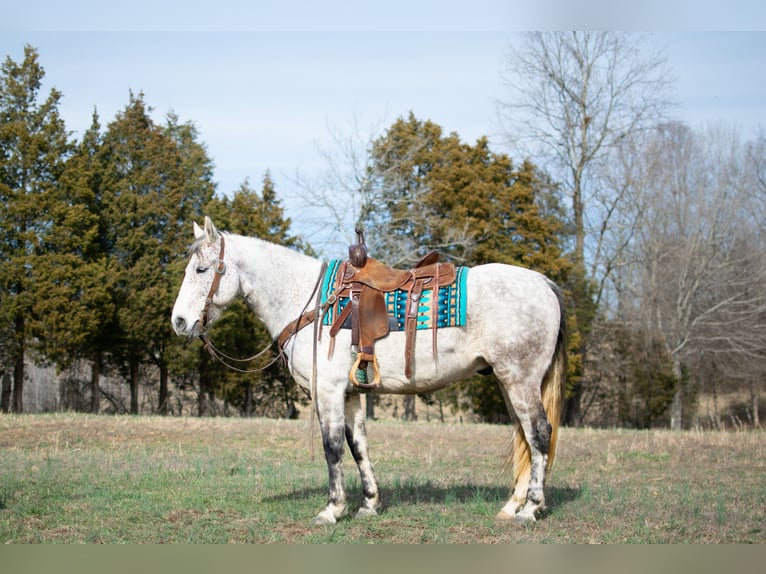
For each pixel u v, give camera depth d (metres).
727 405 34.03
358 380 6.37
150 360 28.25
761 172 28.55
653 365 26.61
